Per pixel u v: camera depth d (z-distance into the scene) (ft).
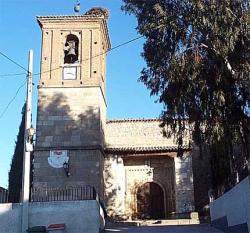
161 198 122.83
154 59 75.25
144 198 123.24
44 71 115.24
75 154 108.58
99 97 113.80
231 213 71.05
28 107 68.54
